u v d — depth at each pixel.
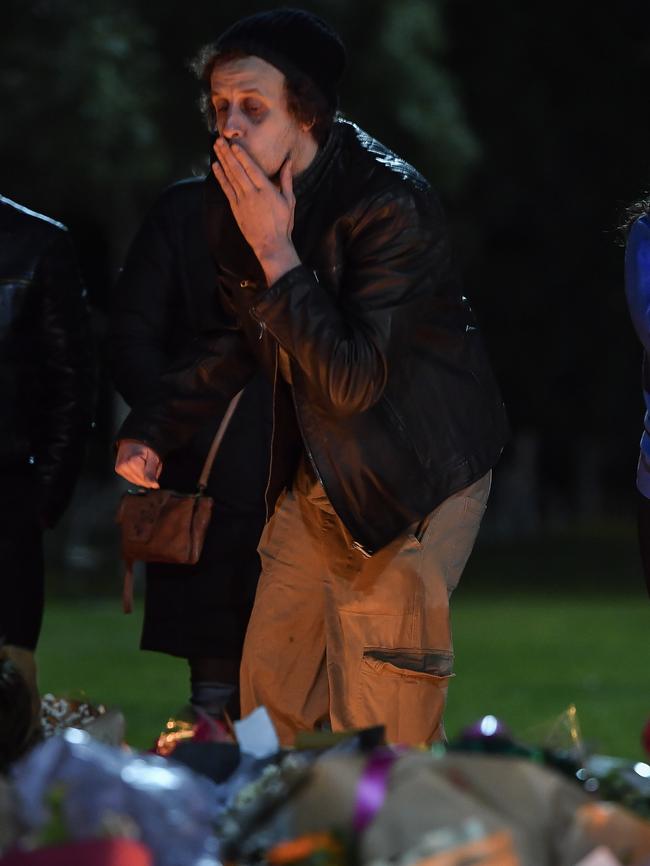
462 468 12.63
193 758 9.59
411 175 12.27
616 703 29.28
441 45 68.56
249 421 16.41
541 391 115.38
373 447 12.36
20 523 15.18
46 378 15.82
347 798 7.86
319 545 13.02
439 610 12.74
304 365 11.81
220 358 13.43
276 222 11.78
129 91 60.34
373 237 12.02
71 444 15.95
